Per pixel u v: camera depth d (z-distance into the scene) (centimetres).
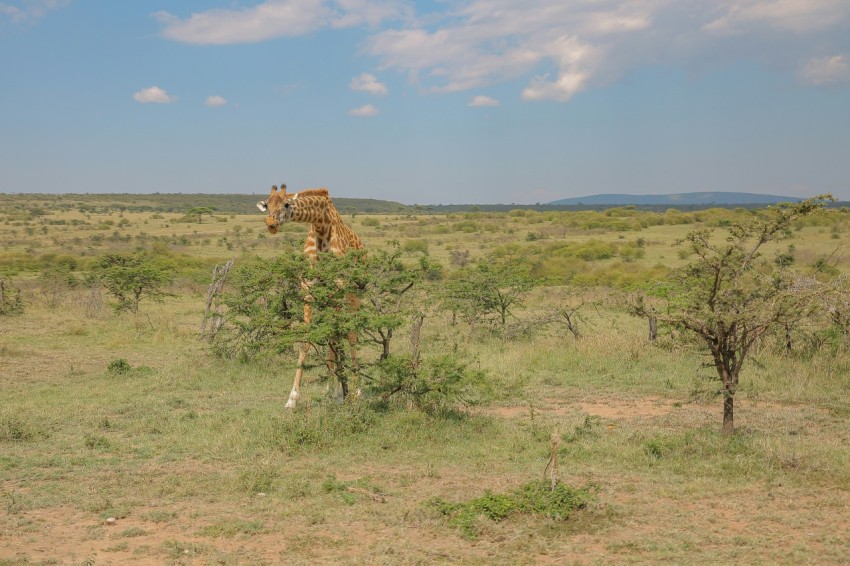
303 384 1227
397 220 8481
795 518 602
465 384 959
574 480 714
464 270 2519
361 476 737
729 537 562
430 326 1875
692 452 790
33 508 649
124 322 2078
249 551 549
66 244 5497
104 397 1134
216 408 1066
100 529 596
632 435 862
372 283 1025
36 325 1994
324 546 557
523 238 5547
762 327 829
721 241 3916
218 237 6031
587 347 1445
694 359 1365
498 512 604
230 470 758
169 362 1480
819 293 828
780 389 1133
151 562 530
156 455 821
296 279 1011
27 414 1012
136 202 14838
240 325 1412
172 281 3114
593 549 547
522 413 1019
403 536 573
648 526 591
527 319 1823
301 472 746
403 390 979
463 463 775
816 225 4766
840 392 1108
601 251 4166
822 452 776
